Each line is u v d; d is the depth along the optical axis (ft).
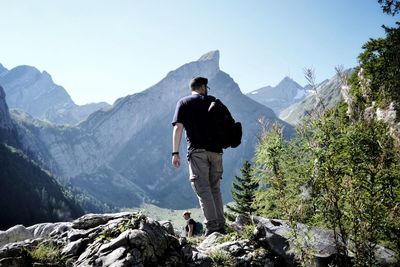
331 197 13.07
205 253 15.31
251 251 15.65
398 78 26.30
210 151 19.31
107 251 13.29
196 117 19.47
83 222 16.20
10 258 12.62
